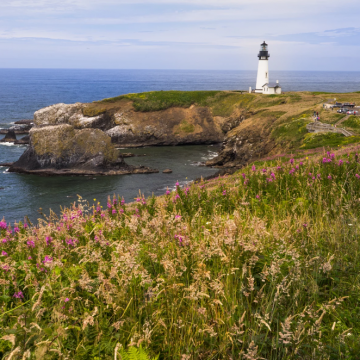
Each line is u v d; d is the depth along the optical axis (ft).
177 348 12.78
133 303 14.35
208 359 12.60
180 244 18.58
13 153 291.99
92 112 366.22
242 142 272.31
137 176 231.09
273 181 36.01
